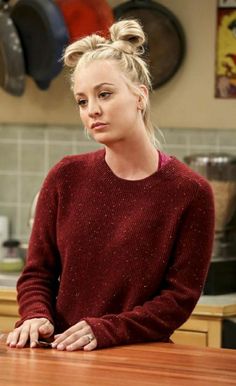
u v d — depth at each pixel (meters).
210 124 5.34
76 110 5.52
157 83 5.34
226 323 4.60
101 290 3.03
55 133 5.57
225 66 5.28
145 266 3.00
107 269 3.02
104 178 3.08
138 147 3.02
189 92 5.34
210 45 5.29
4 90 5.58
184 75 5.34
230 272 4.88
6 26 5.29
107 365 2.55
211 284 4.80
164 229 3.00
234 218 5.24
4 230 5.57
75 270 3.06
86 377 2.42
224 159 5.04
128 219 3.02
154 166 3.05
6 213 5.69
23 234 5.68
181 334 4.62
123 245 3.00
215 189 5.05
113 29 3.01
